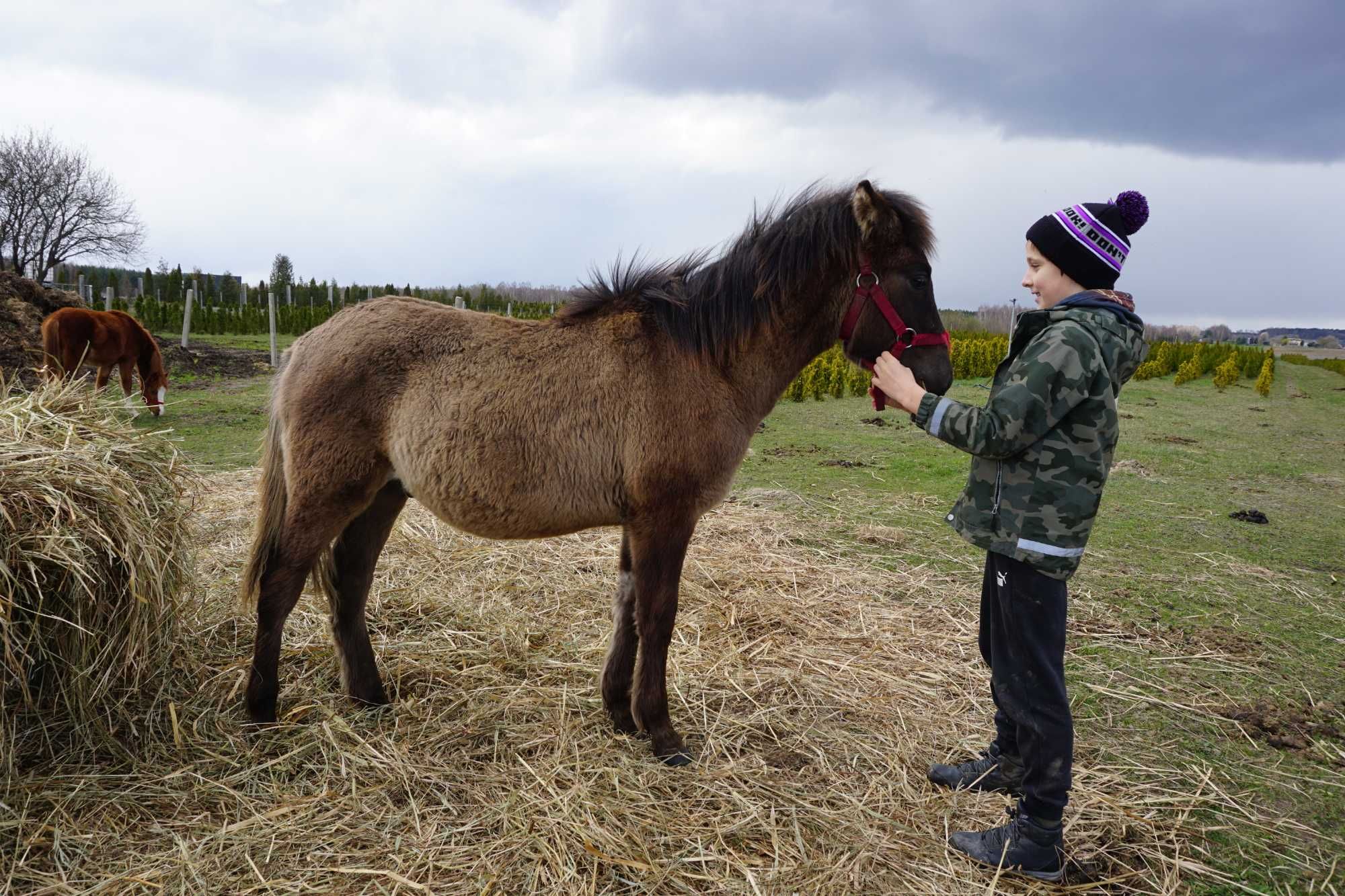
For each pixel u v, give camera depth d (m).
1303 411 15.20
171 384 12.04
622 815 2.43
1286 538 5.94
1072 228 2.11
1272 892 2.25
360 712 2.97
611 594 4.34
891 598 4.45
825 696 3.29
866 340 2.78
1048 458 2.07
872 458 8.35
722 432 2.77
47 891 2.02
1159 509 6.70
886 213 2.65
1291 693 3.48
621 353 2.77
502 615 3.97
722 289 2.76
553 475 2.72
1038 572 2.12
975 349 17.80
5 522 2.29
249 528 4.86
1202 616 4.33
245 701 2.87
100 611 2.54
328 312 24.73
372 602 3.99
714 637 3.82
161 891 2.04
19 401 2.88
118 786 2.46
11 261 29.02
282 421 2.83
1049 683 2.15
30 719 2.57
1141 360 2.14
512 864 2.20
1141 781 2.76
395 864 2.18
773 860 2.26
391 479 2.96
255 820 2.31
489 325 2.86
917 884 2.21
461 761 2.69
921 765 2.80
